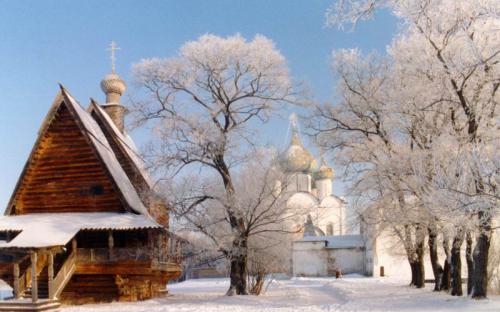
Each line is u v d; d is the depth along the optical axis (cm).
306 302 2584
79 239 2875
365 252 7012
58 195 2930
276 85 2916
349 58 2975
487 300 2008
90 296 2788
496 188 1722
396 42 2488
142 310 2139
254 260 3077
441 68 2083
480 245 2075
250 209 2738
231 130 2822
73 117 2906
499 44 1959
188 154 2722
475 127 2022
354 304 2225
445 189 1775
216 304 2414
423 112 2372
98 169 2917
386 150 2659
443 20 2028
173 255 2975
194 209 2698
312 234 7644
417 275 3628
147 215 2909
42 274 2705
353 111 2988
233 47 2827
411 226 3155
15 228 2642
